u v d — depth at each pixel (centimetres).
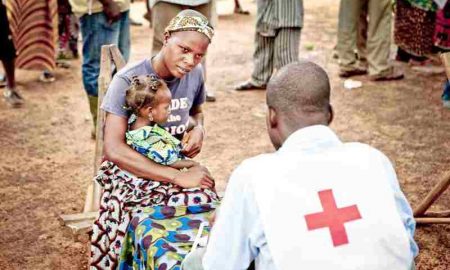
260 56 650
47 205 430
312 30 925
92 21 489
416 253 210
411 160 501
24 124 564
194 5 544
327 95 204
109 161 300
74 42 750
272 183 194
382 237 192
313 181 195
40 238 391
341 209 193
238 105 619
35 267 363
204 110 604
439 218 397
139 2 1114
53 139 536
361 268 188
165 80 301
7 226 403
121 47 530
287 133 204
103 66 352
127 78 295
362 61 714
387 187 199
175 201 287
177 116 312
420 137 545
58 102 620
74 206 430
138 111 287
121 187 292
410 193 448
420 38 713
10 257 371
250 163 201
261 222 192
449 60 369
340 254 188
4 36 575
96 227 297
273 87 205
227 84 684
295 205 192
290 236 189
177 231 263
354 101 627
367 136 547
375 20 664
